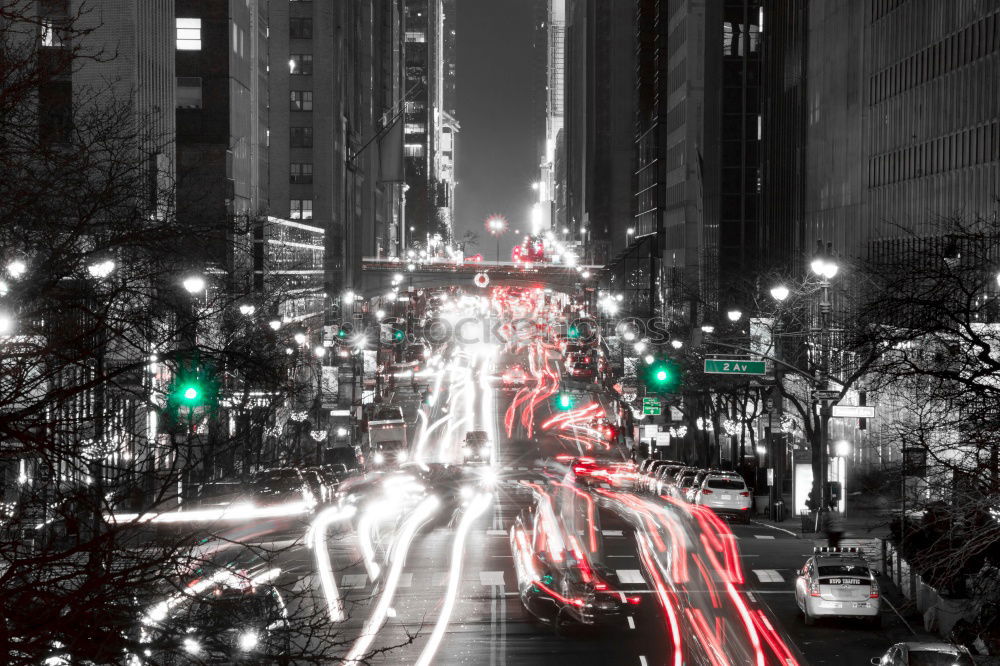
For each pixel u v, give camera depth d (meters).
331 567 43.50
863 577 34.22
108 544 12.38
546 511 57.19
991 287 41.69
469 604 37.75
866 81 86.06
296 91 171.00
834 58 93.56
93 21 67.94
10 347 13.22
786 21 110.06
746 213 136.12
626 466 82.56
